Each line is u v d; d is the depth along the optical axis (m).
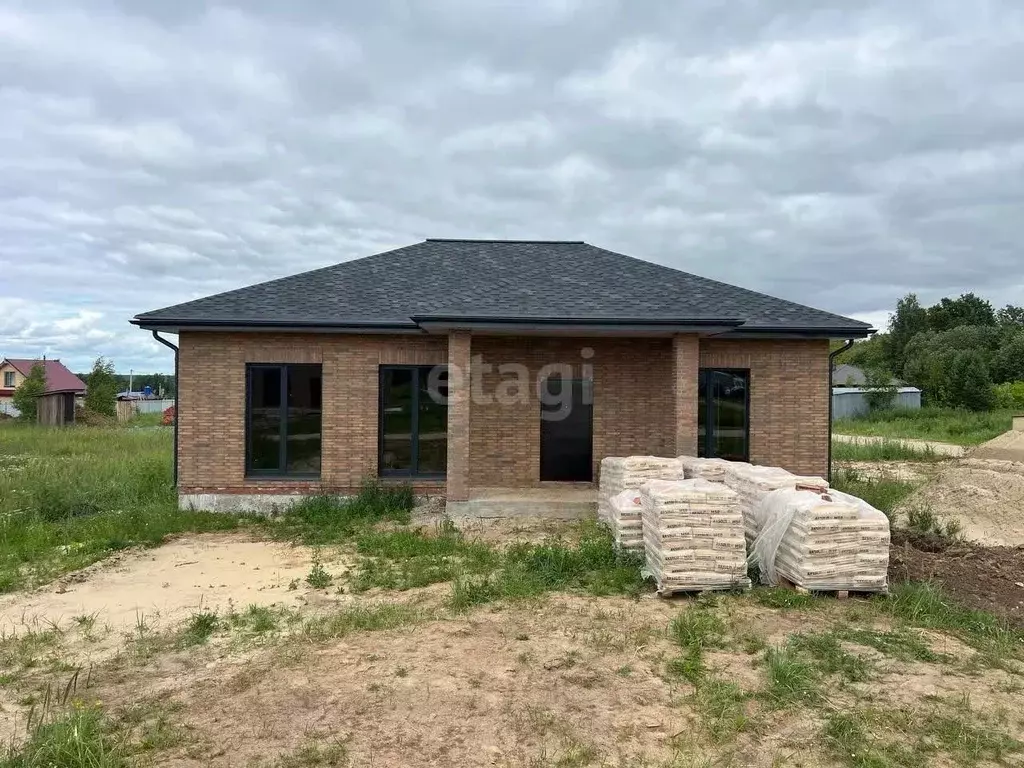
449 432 12.02
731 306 13.35
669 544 7.53
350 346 13.00
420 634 6.45
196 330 12.56
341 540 10.58
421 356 13.12
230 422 12.78
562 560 8.56
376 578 8.40
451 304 12.50
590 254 16.28
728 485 9.73
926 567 8.63
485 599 7.41
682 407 12.22
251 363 12.84
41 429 32.88
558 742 4.54
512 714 4.90
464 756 4.38
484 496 12.37
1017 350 60.53
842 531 7.35
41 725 4.70
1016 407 45.16
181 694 5.29
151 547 10.27
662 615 6.93
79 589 8.23
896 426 35.34
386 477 13.21
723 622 6.62
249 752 4.43
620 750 4.45
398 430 13.27
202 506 12.71
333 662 5.82
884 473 17.09
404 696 5.18
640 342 13.63
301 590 8.05
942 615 6.93
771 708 4.98
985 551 9.55
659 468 10.24
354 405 13.01
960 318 85.88
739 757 4.38
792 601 7.14
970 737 4.59
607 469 10.95
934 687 5.35
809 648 6.00
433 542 10.00
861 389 44.91
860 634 6.32
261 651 6.15
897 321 89.38
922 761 4.32
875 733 4.65
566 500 12.12
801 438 13.44
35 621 7.05
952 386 44.88
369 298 13.21
